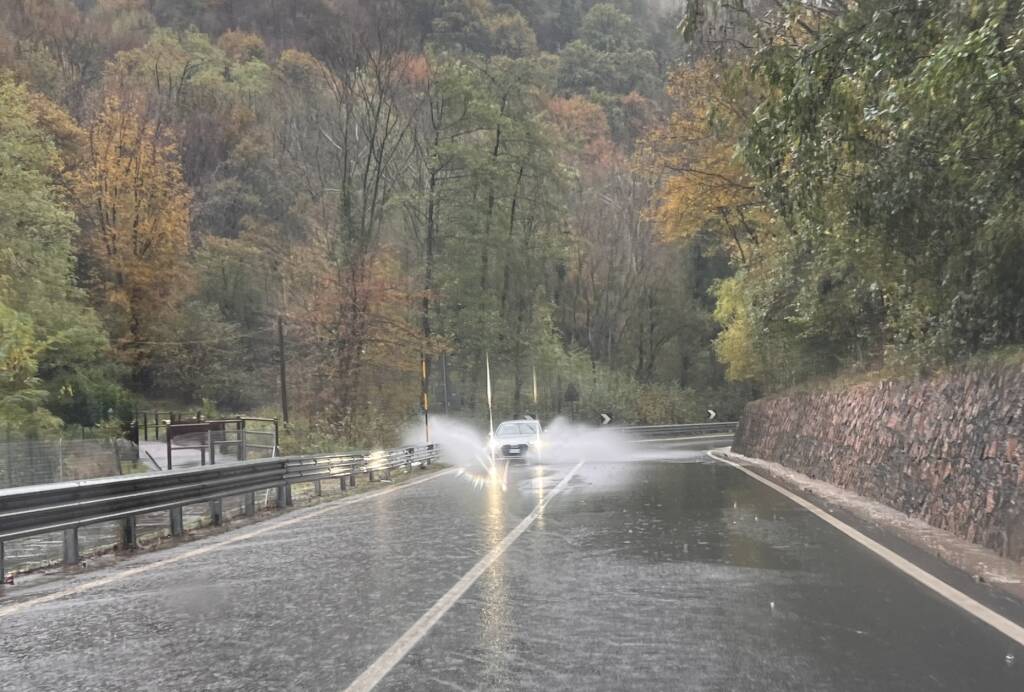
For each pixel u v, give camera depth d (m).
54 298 32.38
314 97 46.84
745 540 10.57
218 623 6.84
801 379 27.20
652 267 60.94
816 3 11.79
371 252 40.53
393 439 36.41
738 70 11.76
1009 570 8.11
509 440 28.36
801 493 16.58
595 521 12.62
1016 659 5.48
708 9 11.84
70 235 32.25
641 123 57.50
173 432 29.20
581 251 56.97
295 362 44.50
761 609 6.92
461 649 5.89
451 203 43.62
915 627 6.30
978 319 12.45
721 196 30.61
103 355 38.75
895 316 18.00
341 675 5.38
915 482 12.27
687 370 68.44
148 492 11.42
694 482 19.34
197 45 55.84
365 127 42.66
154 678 5.41
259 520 14.25
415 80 42.44
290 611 7.19
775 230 24.11
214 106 55.09
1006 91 8.15
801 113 9.67
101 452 22.14
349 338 38.75
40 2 45.25
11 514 8.87
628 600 7.31
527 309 48.53
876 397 15.32
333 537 11.71
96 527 14.93
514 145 44.50
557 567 8.92
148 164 41.22
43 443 20.14
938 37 8.70
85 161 40.59
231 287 57.41
